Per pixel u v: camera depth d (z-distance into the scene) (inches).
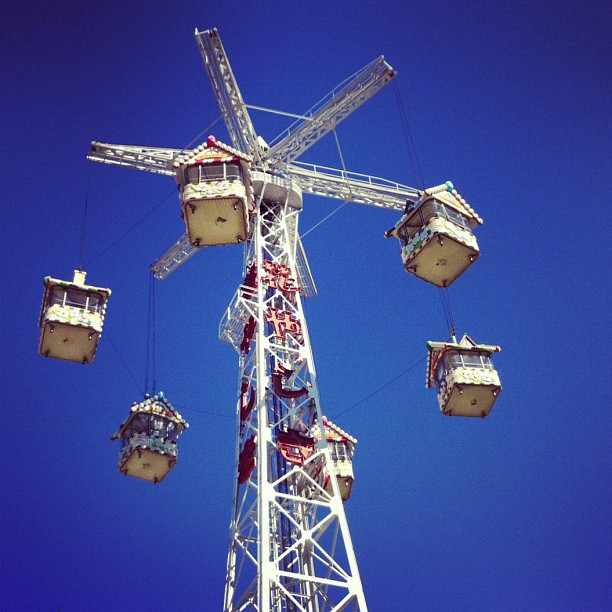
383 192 1412.4
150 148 1310.3
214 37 1299.2
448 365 1125.1
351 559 914.1
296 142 1360.7
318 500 1031.0
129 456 1092.5
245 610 920.3
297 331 1152.2
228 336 1312.7
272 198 1343.5
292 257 1269.7
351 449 1285.7
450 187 1200.2
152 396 1139.9
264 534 900.0
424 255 1163.9
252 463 1051.3
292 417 1086.4
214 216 1102.4
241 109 1339.8
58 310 1054.4
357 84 1316.4
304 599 952.3
